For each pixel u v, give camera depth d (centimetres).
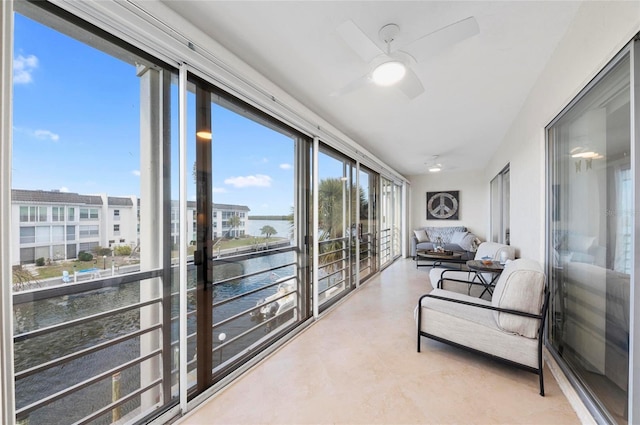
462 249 591
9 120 93
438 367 191
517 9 142
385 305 327
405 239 707
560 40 170
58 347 113
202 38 154
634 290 111
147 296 145
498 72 209
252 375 183
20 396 105
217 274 178
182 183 152
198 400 156
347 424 140
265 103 205
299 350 217
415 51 145
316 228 286
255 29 158
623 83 121
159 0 132
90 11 110
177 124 151
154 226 146
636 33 107
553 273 207
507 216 404
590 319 151
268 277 227
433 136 382
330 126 303
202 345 166
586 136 158
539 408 149
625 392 119
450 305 210
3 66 91
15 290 100
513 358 171
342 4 138
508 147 350
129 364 138
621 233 124
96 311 125
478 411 148
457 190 696
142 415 142
